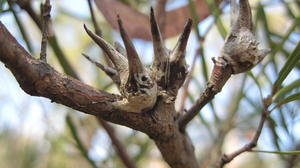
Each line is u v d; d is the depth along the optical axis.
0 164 1.41
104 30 1.25
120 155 1.08
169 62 0.97
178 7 1.09
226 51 0.97
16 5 1.05
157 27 0.96
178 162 0.99
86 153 1.08
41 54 0.96
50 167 1.38
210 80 0.98
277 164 1.58
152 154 1.50
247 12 0.97
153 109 0.97
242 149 1.00
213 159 1.10
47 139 1.28
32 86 0.95
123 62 0.96
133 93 0.96
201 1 1.08
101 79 1.27
